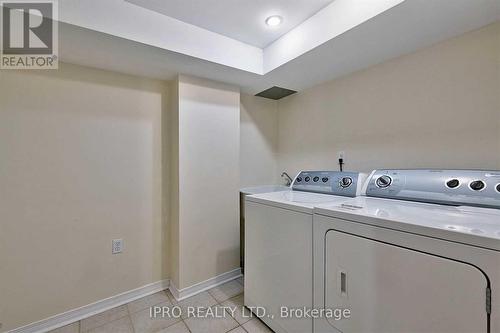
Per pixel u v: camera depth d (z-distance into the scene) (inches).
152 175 77.5
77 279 65.2
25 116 58.4
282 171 105.7
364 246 39.6
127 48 56.4
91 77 67.2
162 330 59.7
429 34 52.9
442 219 35.8
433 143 58.2
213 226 80.8
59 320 62.2
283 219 55.2
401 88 63.9
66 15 45.9
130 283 73.7
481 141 51.0
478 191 42.6
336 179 66.7
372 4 46.1
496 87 49.0
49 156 61.4
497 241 27.1
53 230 62.0
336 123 81.7
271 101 106.5
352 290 41.3
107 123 69.6
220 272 82.7
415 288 33.8
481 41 50.6
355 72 75.0
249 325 61.4
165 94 79.7
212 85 80.0
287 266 54.1
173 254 78.1
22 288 58.2
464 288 29.6
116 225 71.2
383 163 68.5
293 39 63.7
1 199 55.9
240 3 52.9
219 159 81.8
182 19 58.8
